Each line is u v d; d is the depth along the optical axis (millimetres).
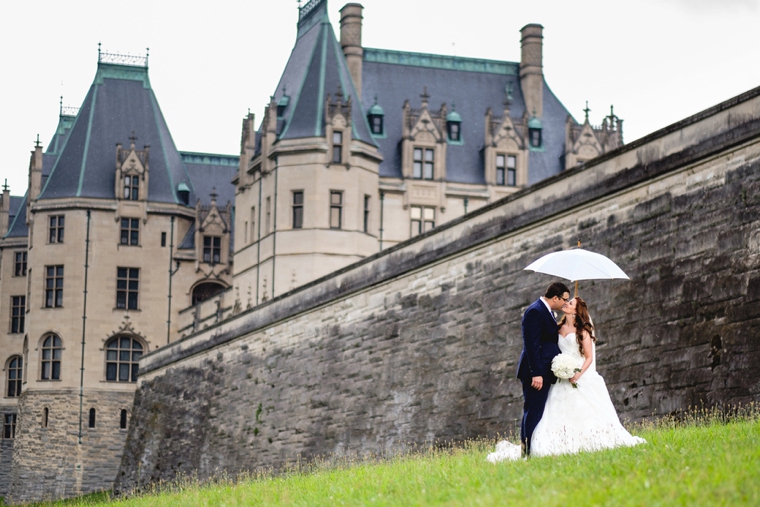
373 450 37594
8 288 90812
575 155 78500
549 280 29547
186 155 92250
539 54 82062
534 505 12109
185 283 84000
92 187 82688
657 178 25844
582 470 13953
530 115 80875
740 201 23312
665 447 15266
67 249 81750
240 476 44281
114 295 82125
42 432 80562
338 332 41250
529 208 30703
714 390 23062
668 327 24719
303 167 67750
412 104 79312
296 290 45031
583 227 28438
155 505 23500
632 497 11883
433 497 14078
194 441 55062
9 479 89250
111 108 86312
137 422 63344
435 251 35156
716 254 23719
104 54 87875
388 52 80812
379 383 37781
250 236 71750
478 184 76312
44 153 91125
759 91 23125
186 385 57188
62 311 81250
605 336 26641
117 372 81688
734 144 23594
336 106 68312
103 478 80250
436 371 34500
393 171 74938
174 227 84188
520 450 18000
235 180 75438
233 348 51562
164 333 83000
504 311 31453
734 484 11859
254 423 48250
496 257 32125
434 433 33969
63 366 80875
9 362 90438
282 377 45875
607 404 17266
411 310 36375
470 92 81125
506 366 31016
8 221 92500
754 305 22406
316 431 42188
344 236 67625
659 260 25422
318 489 18000
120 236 82750
